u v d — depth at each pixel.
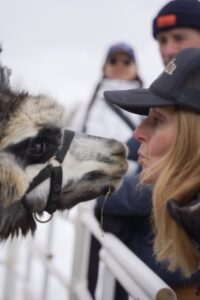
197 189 2.10
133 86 5.62
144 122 2.49
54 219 5.29
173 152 2.18
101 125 5.02
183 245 2.12
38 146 3.06
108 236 3.24
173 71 2.28
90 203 4.54
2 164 2.96
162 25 3.81
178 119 2.20
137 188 3.11
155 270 2.97
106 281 3.25
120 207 3.16
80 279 4.52
